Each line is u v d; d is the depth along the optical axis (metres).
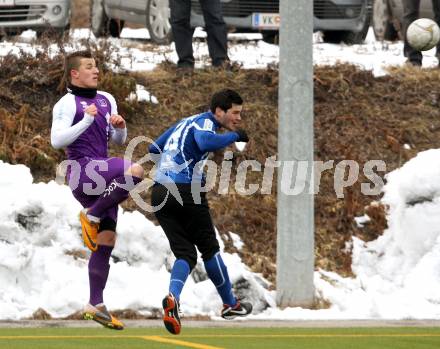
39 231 42.09
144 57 58.09
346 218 48.69
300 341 33.97
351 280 45.66
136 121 51.06
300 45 42.88
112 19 71.19
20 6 60.81
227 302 33.97
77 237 42.66
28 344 32.12
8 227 41.69
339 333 36.22
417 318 41.34
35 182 46.69
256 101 53.72
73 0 91.44
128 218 43.41
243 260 45.56
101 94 33.31
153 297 40.62
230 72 55.28
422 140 53.28
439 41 58.94
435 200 48.19
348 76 56.19
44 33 56.03
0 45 56.88
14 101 50.91
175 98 52.94
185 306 40.72
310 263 42.53
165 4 63.16
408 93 56.06
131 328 36.72
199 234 33.38
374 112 54.44
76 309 39.47
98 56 53.97
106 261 32.81
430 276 45.03
